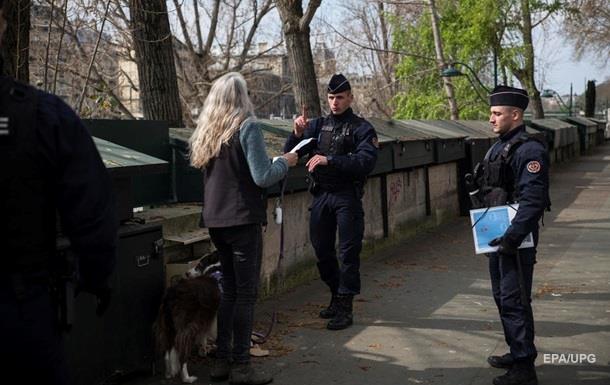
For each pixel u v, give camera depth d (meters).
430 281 7.74
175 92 9.19
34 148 2.39
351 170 5.62
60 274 2.53
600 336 5.62
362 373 4.85
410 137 10.35
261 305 6.62
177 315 4.47
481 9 26.83
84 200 2.45
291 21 11.11
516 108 4.51
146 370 4.59
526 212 4.30
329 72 28.50
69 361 3.94
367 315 6.31
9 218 2.36
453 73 21.47
